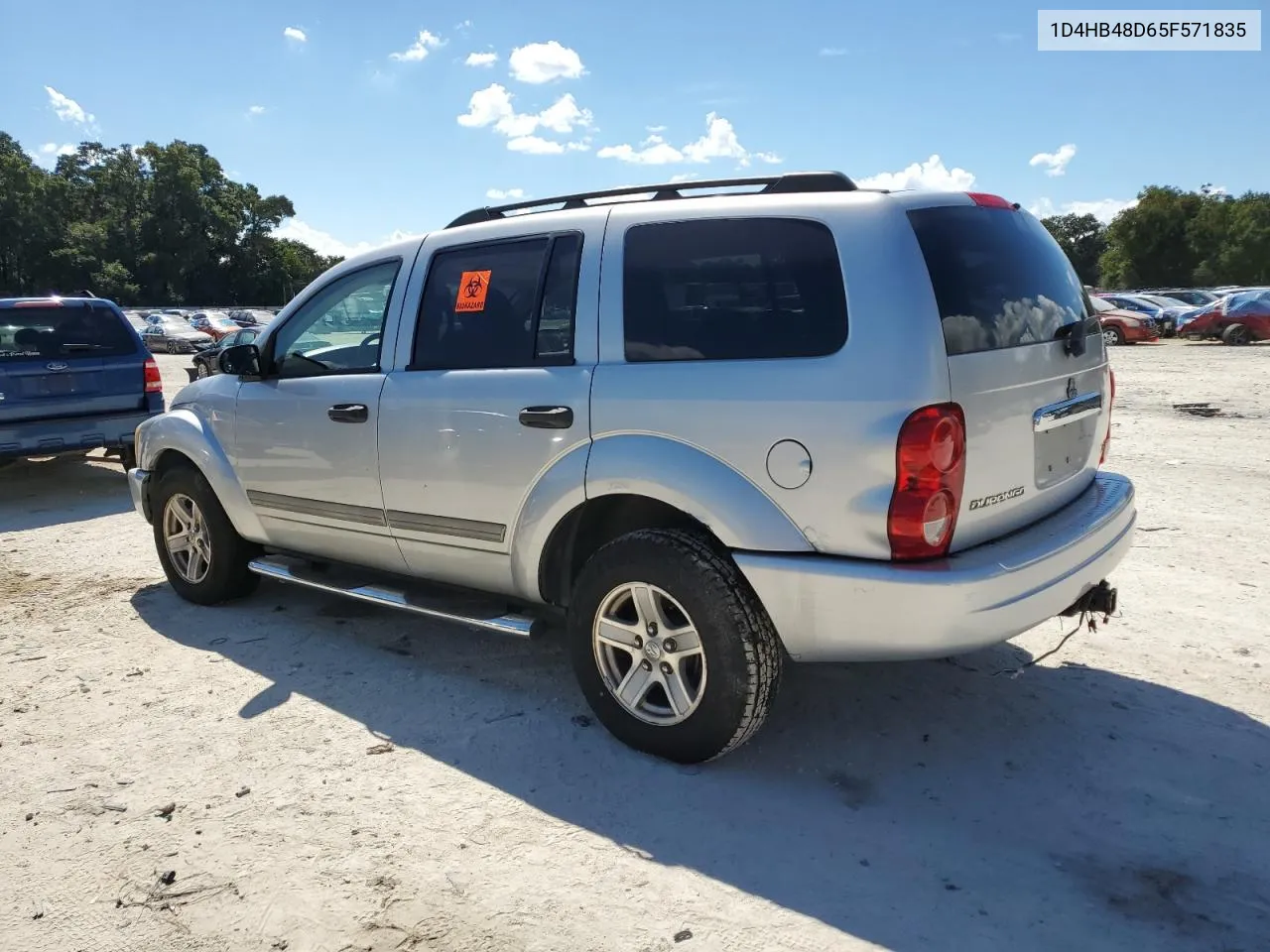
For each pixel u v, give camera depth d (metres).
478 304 3.79
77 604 5.28
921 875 2.69
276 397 4.43
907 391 2.76
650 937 2.46
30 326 8.17
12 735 3.64
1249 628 4.52
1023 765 3.30
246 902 2.62
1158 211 69.94
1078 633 4.50
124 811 3.09
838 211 2.99
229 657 4.40
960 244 3.03
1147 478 7.98
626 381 3.26
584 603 3.41
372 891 2.66
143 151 87.50
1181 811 3.00
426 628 4.75
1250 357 21.16
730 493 3.02
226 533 4.93
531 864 2.77
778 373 2.95
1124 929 2.46
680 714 3.24
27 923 2.56
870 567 2.83
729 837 2.89
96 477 9.63
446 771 3.32
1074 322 3.42
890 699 3.84
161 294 87.00
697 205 3.30
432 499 3.85
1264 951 2.38
